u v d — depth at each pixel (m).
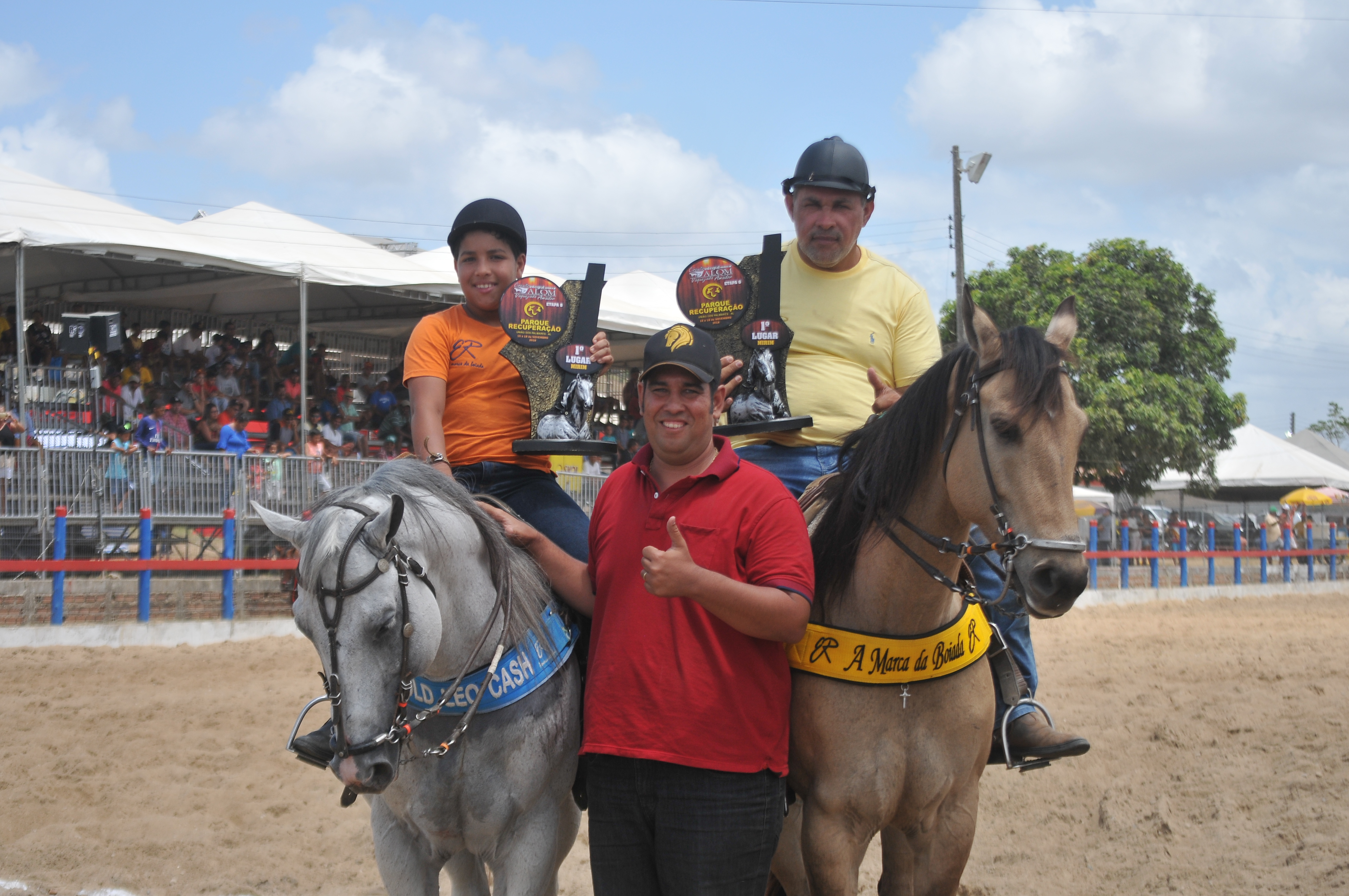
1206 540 22.12
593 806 2.86
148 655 10.35
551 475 3.83
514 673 3.03
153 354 14.71
